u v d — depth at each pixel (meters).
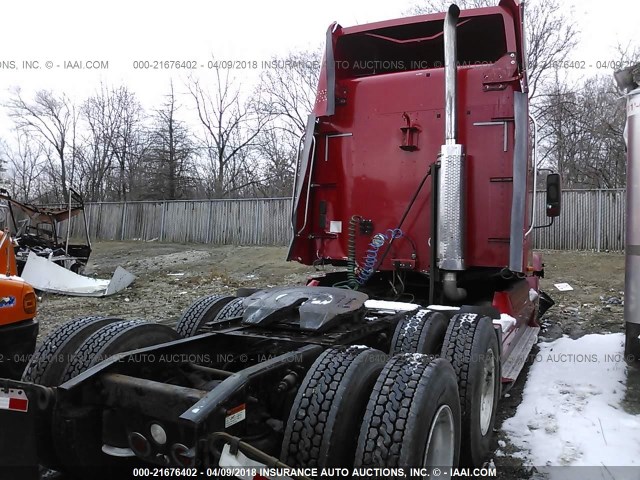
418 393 2.63
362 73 6.52
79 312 10.34
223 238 23.06
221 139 37.56
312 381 2.75
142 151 39.06
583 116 23.53
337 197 6.00
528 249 5.61
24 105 42.75
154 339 3.77
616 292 10.91
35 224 17.20
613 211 15.77
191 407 2.43
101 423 2.99
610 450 4.04
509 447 4.18
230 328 3.78
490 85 5.23
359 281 5.79
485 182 5.25
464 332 3.90
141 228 25.77
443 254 5.16
